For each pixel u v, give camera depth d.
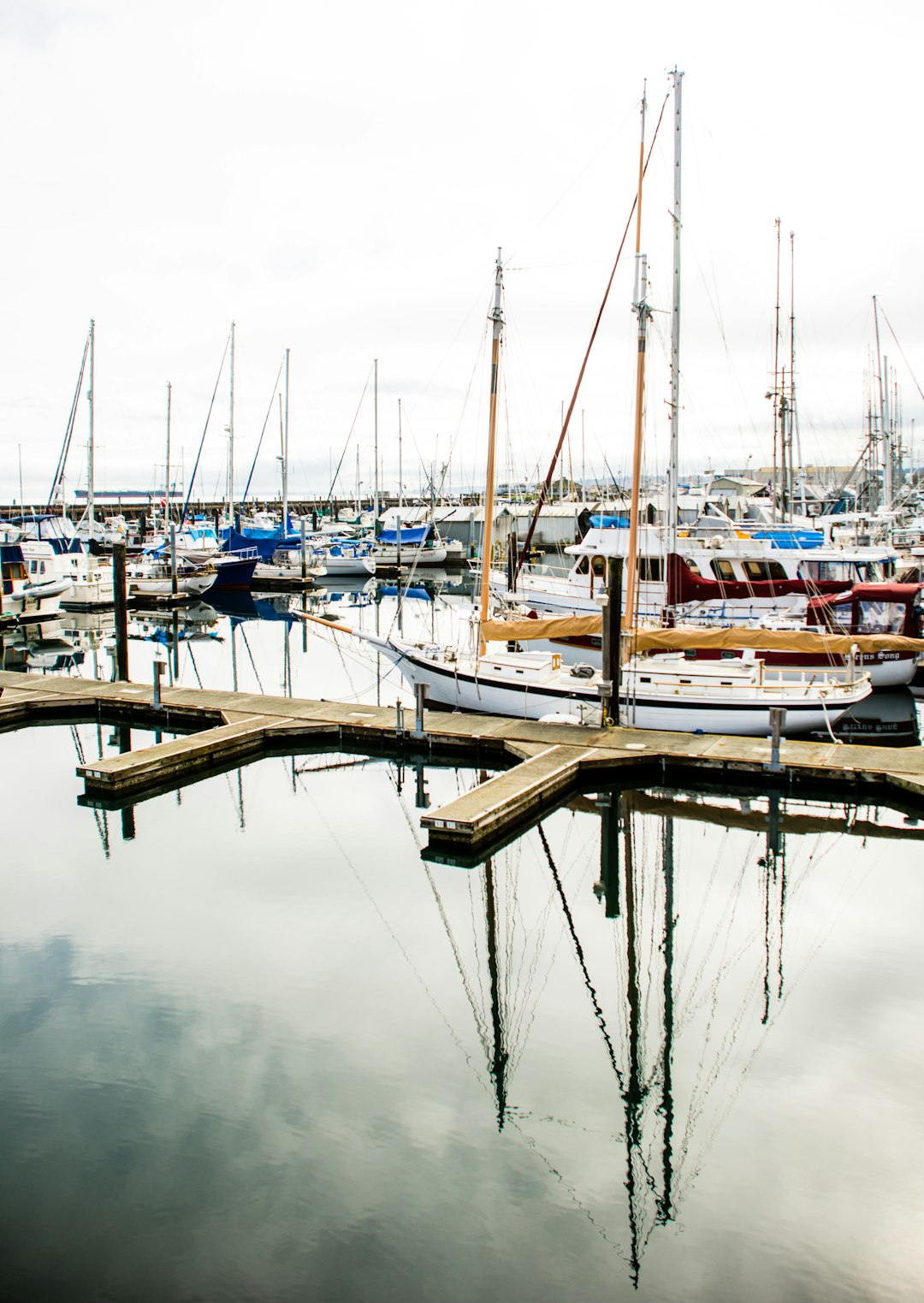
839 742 22.58
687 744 19.83
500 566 48.91
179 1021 10.34
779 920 13.31
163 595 53.97
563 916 13.40
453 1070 9.45
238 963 11.77
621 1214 7.43
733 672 22.14
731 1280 6.77
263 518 90.06
